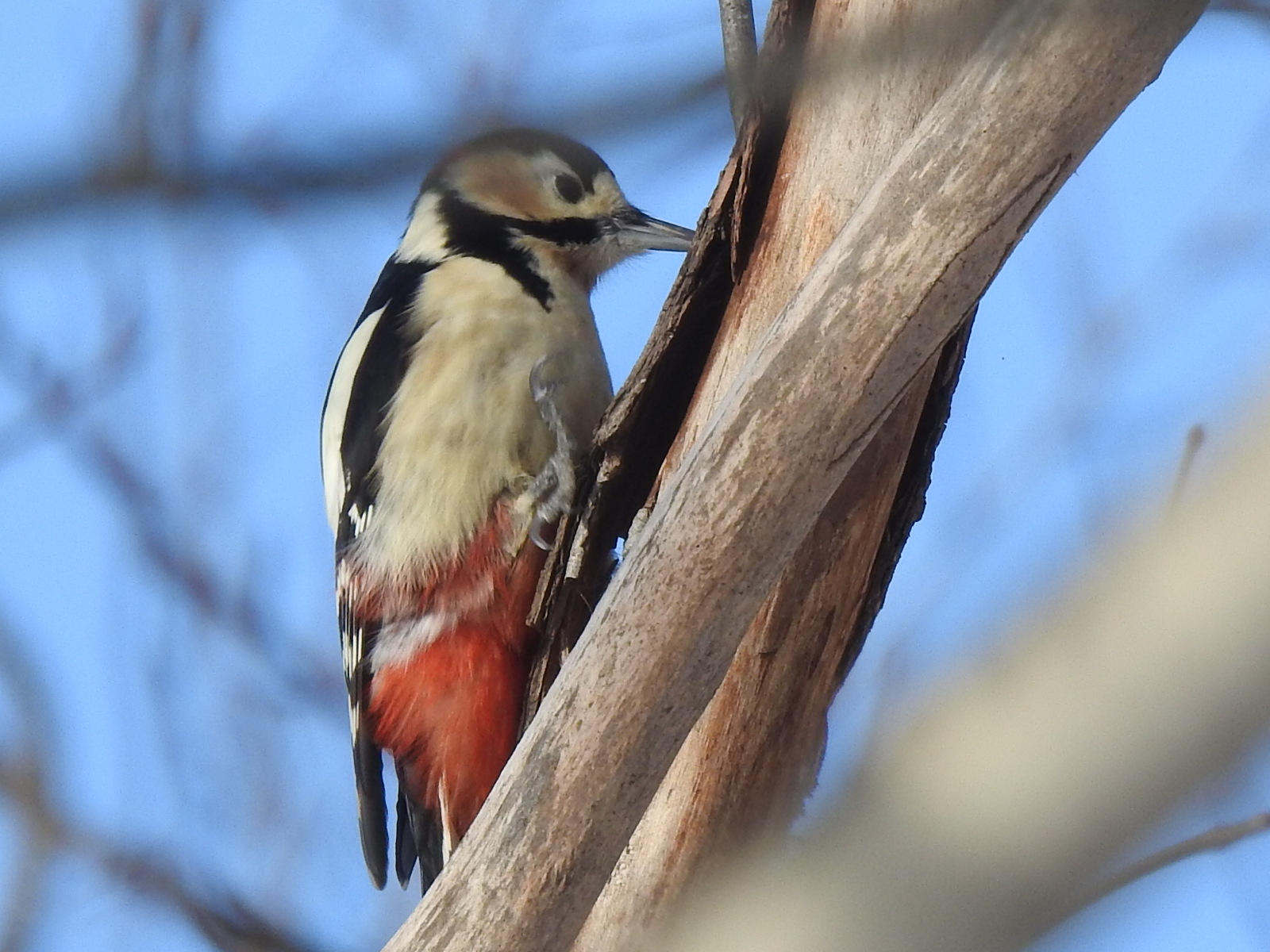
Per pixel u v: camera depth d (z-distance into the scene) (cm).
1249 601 310
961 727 338
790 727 733
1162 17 587
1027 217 621
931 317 625
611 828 644
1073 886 327
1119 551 326
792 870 363
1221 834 577
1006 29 614
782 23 749
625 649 639
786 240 759
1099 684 322
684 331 807
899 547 763
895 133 740
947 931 334
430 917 652
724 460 634
